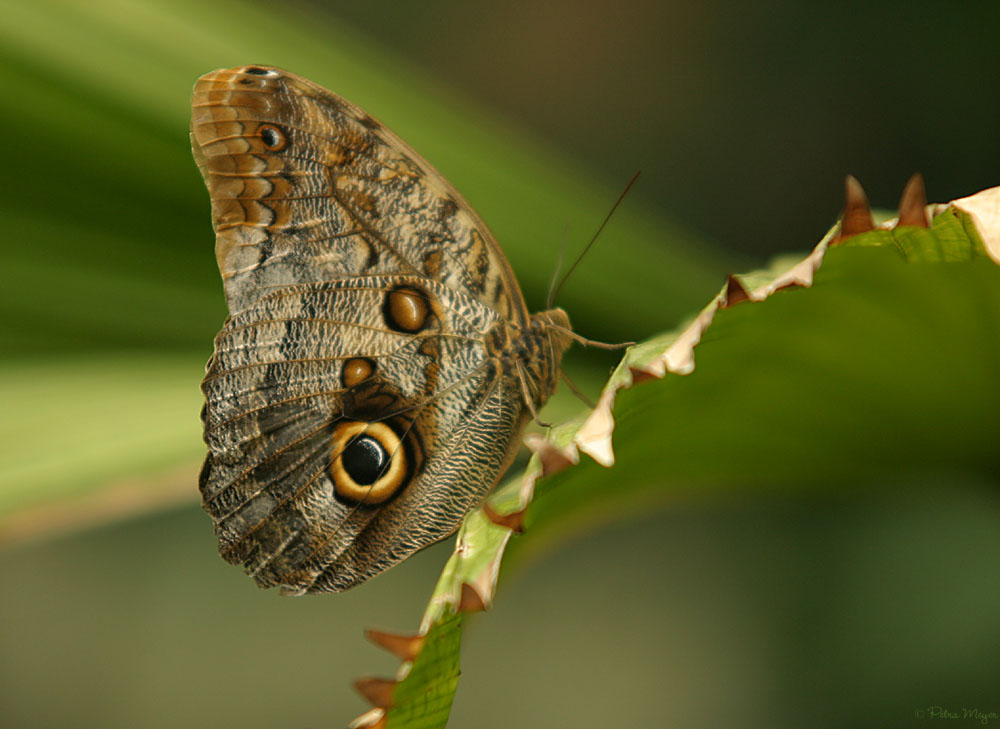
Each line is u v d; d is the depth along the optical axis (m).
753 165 1.26
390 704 0.66
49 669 1.12
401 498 0.83
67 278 0.83
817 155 1.22
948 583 0.96
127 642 1.13
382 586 1.19
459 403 0.83
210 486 0.81
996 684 0.94
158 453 0.80
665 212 1.27
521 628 1.11
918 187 0.66
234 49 0.84
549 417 0.84
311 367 0.82
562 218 0.85
